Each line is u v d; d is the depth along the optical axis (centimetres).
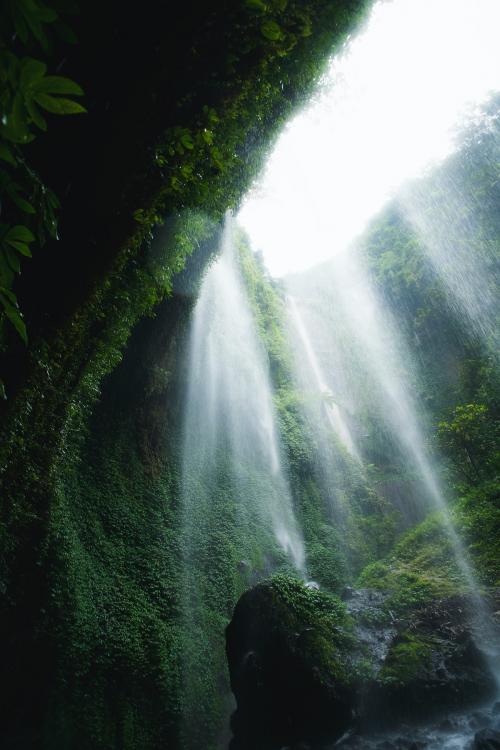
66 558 875
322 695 659
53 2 151
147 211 490
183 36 360
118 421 1210
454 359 2572
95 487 1089
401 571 1105
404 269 3084
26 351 440
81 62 317
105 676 861
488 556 1005
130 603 996
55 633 811
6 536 652
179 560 1202
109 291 673
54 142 343
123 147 391
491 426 1772
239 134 570
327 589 1638
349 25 640
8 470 550
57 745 747
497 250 2608
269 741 688
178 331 1359
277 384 2362
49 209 208
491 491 1271
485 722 580
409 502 2108
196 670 1029
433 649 718
